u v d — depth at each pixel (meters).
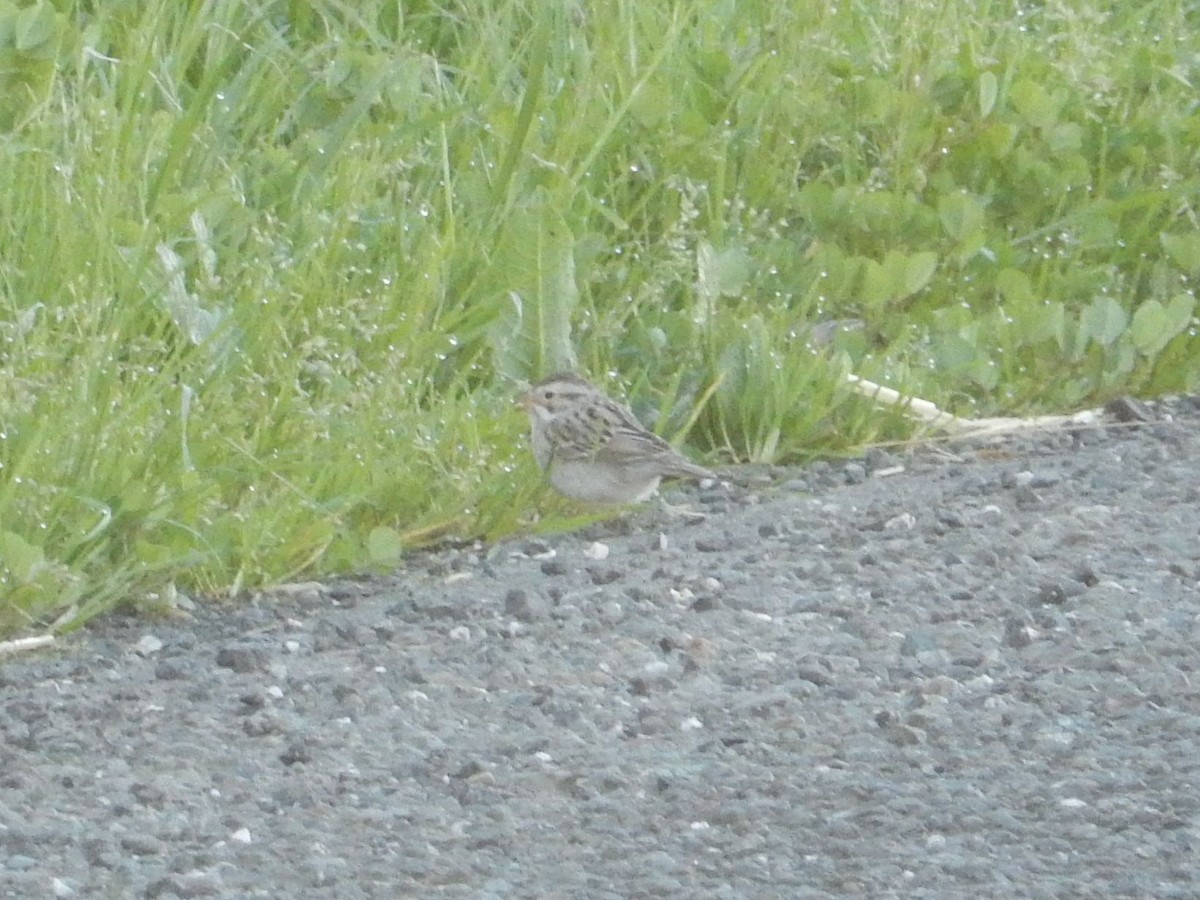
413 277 14.46
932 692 10.11
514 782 9.12
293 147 15.66
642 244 16.05
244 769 9.30
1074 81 18.64
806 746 9.50
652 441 13.25
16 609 11.11
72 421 11.95
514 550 12.81
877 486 14.12
